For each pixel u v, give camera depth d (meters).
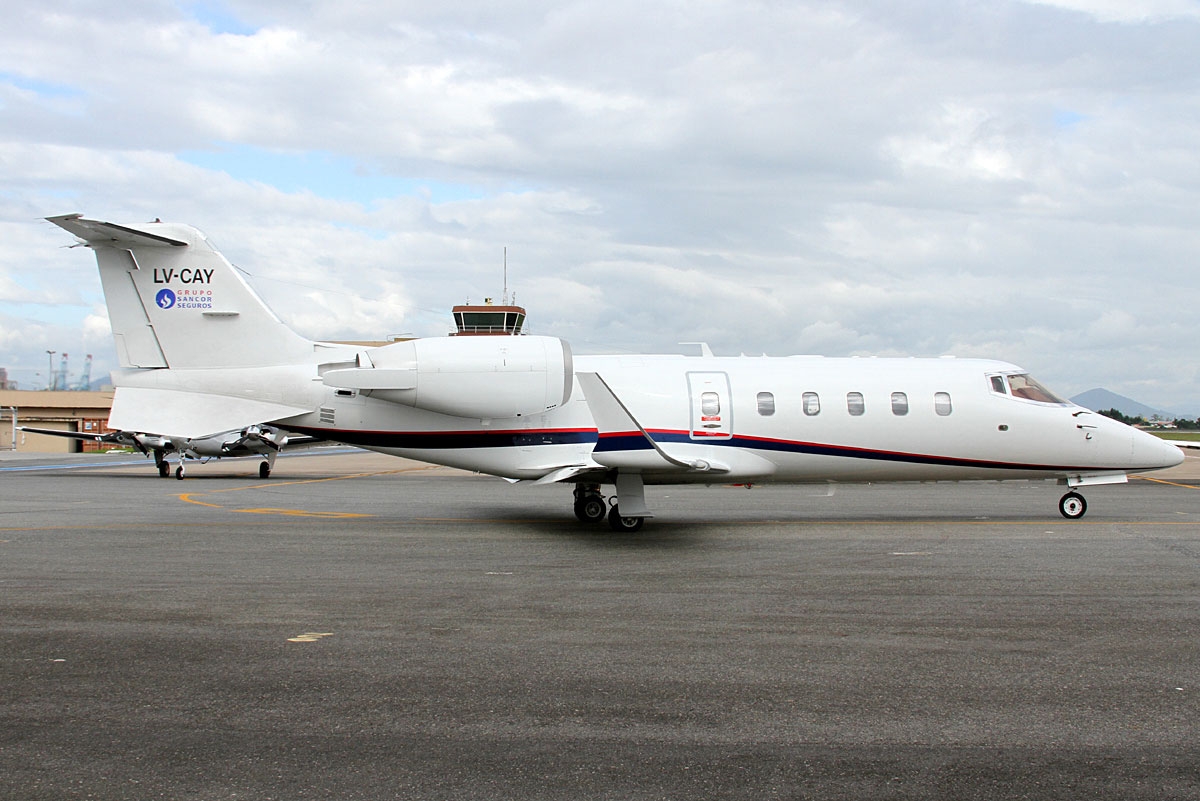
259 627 8.10
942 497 21.91
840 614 8.71
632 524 14.82
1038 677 6.67
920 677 6.66
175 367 16.53
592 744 5.30
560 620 8.41
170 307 16.55
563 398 15.25
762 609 8.92
